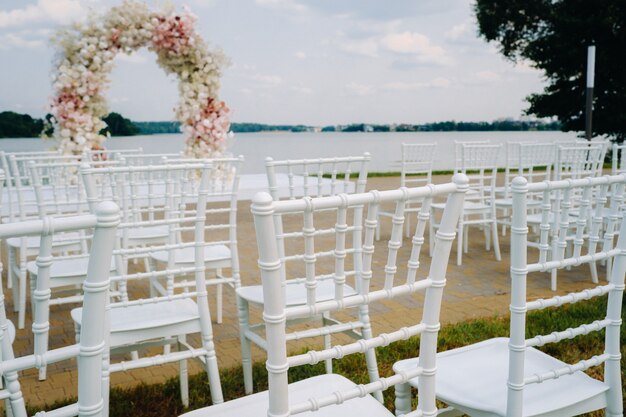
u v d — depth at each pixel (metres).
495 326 3.30
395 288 1.32
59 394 2.58
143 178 4.58
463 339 3.09
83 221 0.90
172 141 10.95
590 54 6.67
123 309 2.28
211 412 1.41
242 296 2.44
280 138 22.77
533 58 16.19
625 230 1.59
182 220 2.15
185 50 6.41
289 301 2.29
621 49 15.18
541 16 16.31
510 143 5.18
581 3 15.39
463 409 1.52
